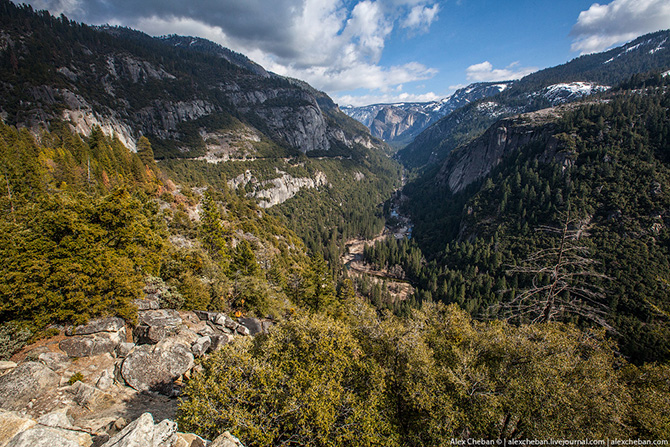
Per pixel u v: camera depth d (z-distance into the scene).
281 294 45.97
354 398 15.04
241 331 28.41
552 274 22.52
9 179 46.97
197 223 71.56
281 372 14.98
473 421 14.71
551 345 15.90
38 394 14.96
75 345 19.06
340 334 17.38
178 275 34.03
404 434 16.31
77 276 20.56
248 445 12.81
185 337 23.45
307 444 12.95
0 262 18.59
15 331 18.30
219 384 13.91
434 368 17.03
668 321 47.03
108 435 12.16
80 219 24.16
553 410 13.50
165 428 10.80
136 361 18.42
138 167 83.44
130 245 27.14
